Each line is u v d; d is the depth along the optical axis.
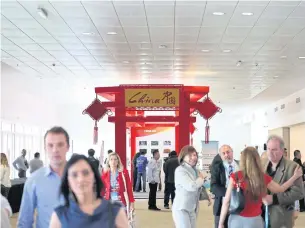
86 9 8.43
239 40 10.76
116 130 11.30
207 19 9.01
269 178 3.99
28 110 20.58
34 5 8.20
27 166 16.94
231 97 22.28
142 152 18.69
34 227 3.23
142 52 12.16
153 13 8.62
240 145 32.16
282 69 14.58
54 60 13.27
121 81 17.34
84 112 11.48
